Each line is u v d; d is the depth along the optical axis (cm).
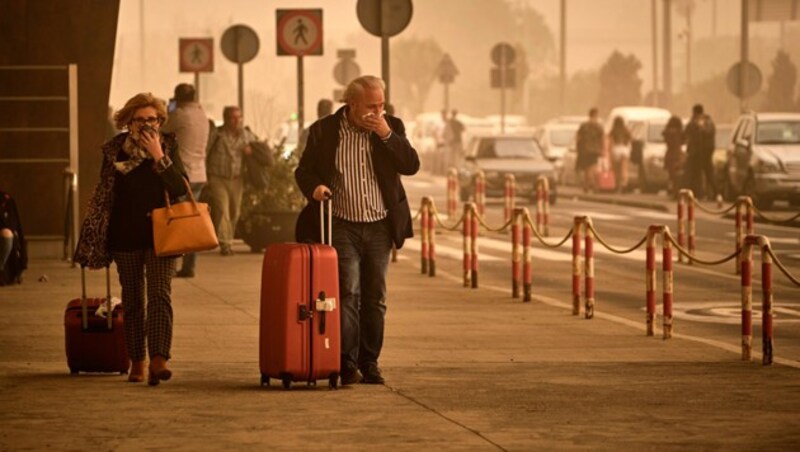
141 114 2609
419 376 2783
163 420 2317
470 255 4562
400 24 5228
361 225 2634
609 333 3488
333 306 2586
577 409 2427
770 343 2967
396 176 2647
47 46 5394
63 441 2161
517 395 2564
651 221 7912
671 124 9900
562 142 12875
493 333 3472
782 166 8194
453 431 2239
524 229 4178
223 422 2302
